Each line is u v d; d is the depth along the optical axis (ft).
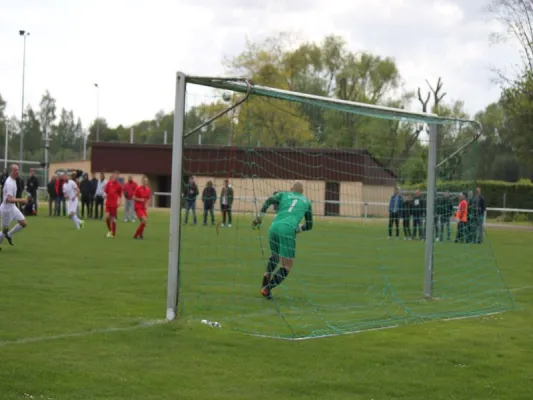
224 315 31.07
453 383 21.34
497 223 135.85
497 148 208.64
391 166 51.37
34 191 101.55
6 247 55.57
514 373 22.59
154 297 34.60
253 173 42.55
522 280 48.26
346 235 73.87
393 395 20.04
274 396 19.52
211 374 21.42
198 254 55.16
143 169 149.18
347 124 54.24
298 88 179.32
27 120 322.34
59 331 25.98
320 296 38.19
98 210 109.09
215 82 30.01
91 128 302.25
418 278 47.83
